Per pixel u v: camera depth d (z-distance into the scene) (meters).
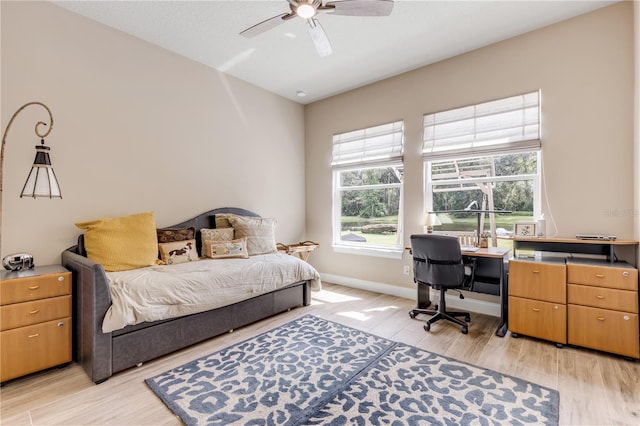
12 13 2.40
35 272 2.18
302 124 4.96
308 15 2.05
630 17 2.54
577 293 2.42
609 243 2.44
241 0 2.52
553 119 2.88
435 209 3.70
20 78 2.43
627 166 2.56
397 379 2.03
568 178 2.82
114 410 1.74
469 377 2.05
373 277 4.19
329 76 3.97
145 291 2.23
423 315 3.26
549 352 2.41
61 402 1.81
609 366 2.18
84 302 2.12
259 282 2.98
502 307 2.82
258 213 4.29
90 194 2.81
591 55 2.70
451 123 3.48
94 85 2.82
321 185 4.79
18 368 1.97
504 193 3.25
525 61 3.02
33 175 2.24
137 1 2.55
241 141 4.07
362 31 2.95
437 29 2.93
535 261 2.63
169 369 2.17
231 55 3.44
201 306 2.50
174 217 3.41
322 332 2.81
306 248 4.28
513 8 2.63
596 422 1.62
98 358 2.00
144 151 3.16
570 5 2.61
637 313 2.21
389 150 4.00
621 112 2.58
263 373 2.11
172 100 3.38
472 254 2.87
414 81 3.77
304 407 1.75
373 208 4.32
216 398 1.83
